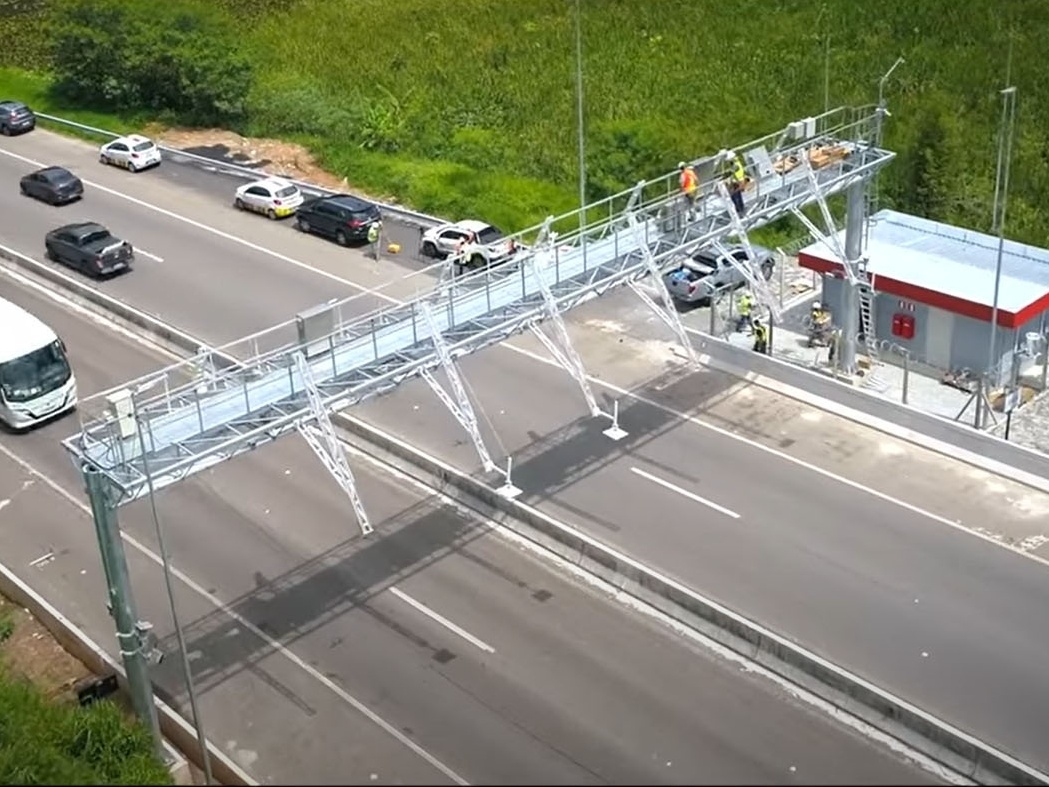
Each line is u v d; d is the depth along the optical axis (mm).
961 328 41188
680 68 69125
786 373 41844
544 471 37750
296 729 28031
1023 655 29609
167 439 26734
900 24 71750
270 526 35750
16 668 30828
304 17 82812
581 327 46906
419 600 32250
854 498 35969
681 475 37375
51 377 41781
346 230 54375
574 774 26188
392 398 42250
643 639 30484
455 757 26891
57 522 36688
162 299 50656
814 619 31031
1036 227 51125
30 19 87188
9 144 69688
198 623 31828
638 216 36656
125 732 26734
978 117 60125
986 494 35938
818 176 39875
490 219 55469
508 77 70000
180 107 71125
